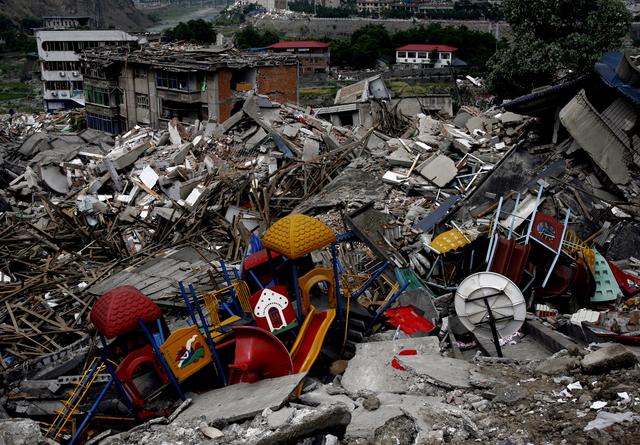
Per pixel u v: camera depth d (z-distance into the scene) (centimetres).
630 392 834
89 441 978
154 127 4616
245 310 1141
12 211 3034
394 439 825
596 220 1750
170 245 2352
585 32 3644
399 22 14788
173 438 868
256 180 2675
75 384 1293
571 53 3528
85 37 7662
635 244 1681
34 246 2367
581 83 2066
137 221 2619
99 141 4419
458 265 1566
